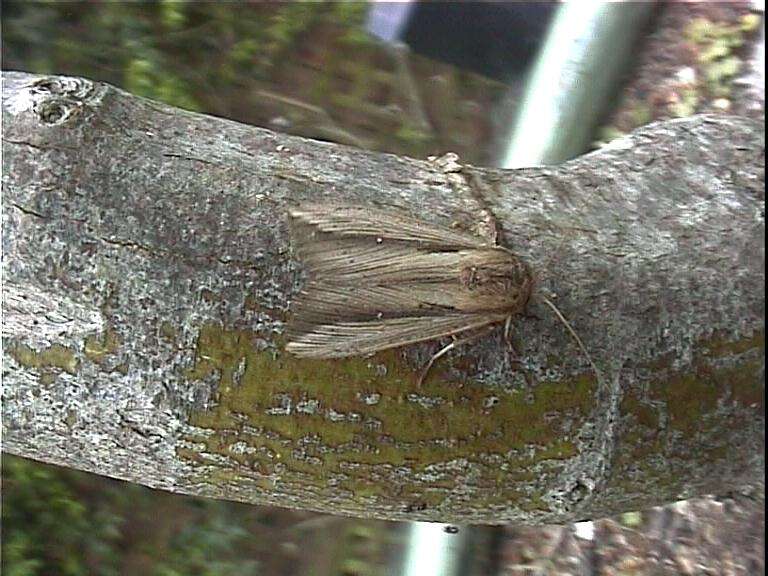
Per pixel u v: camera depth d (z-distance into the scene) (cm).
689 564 16
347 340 8
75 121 8
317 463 9
